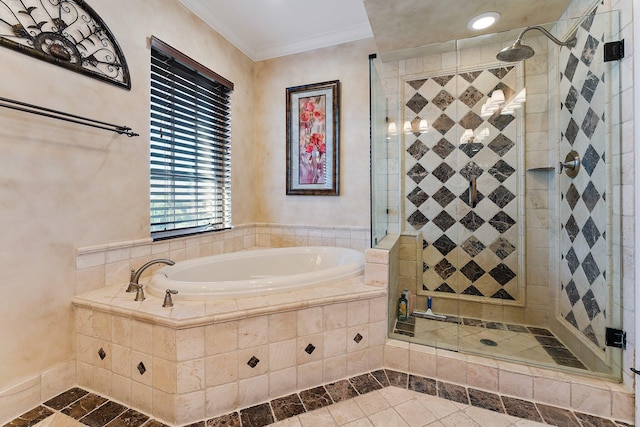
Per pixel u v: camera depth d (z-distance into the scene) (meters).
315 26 2.41
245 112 2.71
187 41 2.07
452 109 2.20
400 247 2.29
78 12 1.43
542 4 1.75
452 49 2.14
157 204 1.96
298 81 2.70
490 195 2.13
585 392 1.28
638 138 1.20
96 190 1.54
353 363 1.55
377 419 1.24
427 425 1.20
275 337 1.37
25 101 1.25
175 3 1.98
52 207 1.36
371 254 1.67
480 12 1.84
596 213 1.47
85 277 1.50
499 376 1.41
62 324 1.41
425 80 2.25
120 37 1.63
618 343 1.31
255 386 1.34
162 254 1.93
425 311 2.20
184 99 2.13
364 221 2.52
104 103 1.56
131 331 1.31
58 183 1.38
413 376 1.54
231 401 1.29
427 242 2.27
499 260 2.11
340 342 1.51
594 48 1.46
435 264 2.25
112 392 1.37
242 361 1.31
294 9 2.19
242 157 2.69
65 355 1.42
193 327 1.22
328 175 2.61
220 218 2.50
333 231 2.61
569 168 1.74
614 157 1.34
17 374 1.25
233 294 1.44
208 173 2.37
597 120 1.46
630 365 1.25
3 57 1.18
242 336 1.31
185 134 2.15
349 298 1.52
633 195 1.23
